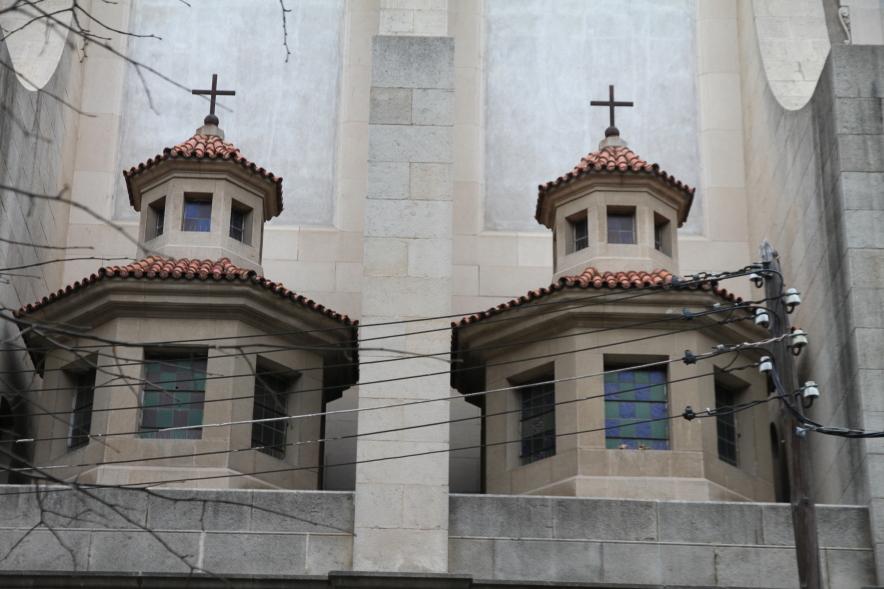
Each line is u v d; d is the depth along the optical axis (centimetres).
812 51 3744
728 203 3806
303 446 3180
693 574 2772
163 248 3316
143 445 3011
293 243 3716
